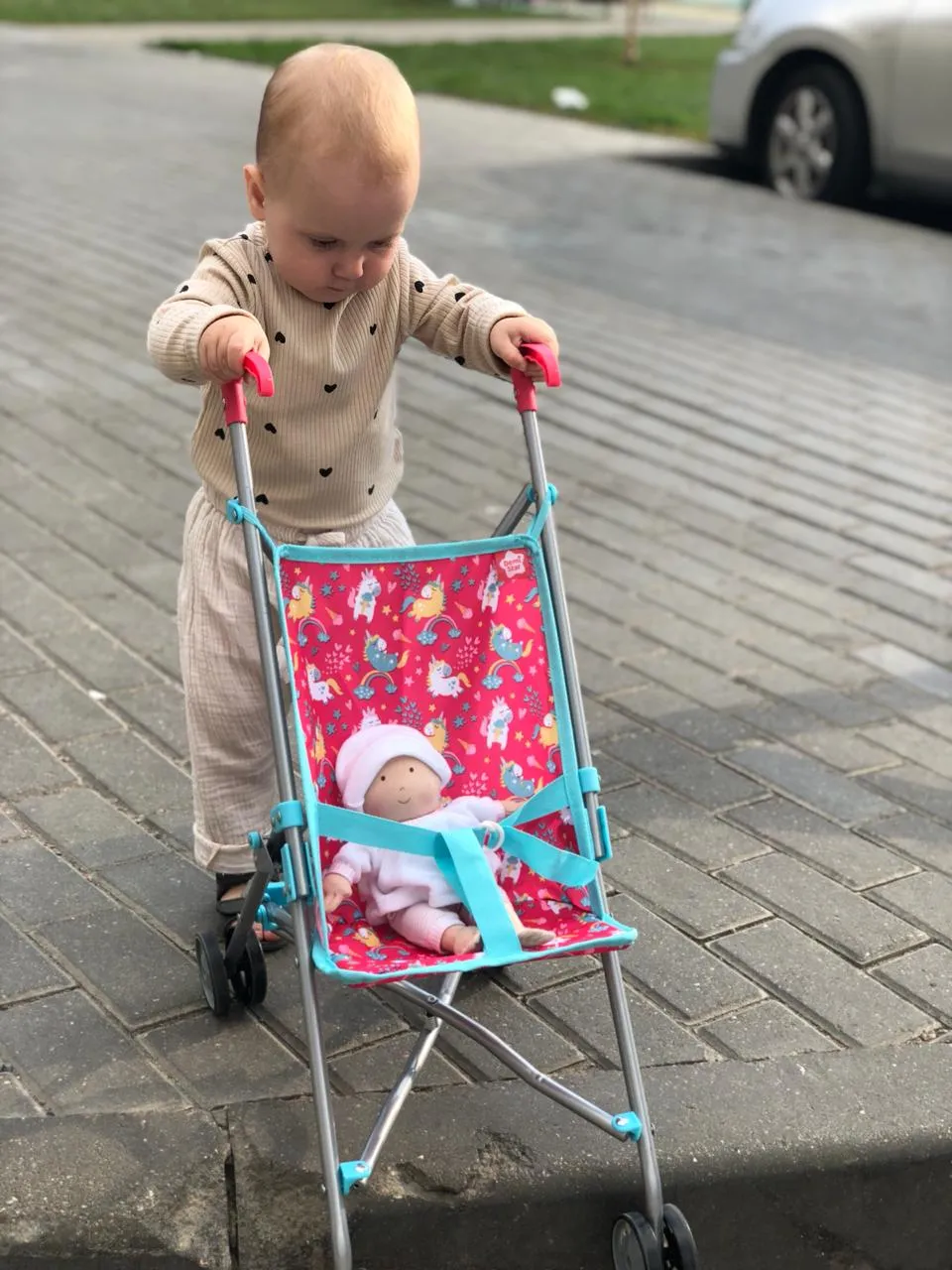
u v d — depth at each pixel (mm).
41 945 1847
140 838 2045
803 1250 1667
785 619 2689
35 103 7215
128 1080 1665
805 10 5715
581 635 2596
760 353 4074
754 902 1994
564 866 1620
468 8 13734
